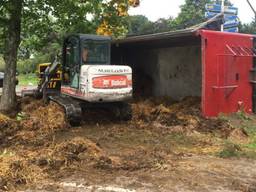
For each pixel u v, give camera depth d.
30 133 11.77
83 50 13.39
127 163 8.98
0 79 26.77
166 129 12.62
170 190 7.50
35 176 8.03
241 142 11.43
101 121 13.92
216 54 14.61
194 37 15.31
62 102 13.28
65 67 14.38
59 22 16.86
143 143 11.06
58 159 8.95
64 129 12.55
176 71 18.22
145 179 8.04
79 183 7.77
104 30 17.69
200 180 8.08
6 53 16.09
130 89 13.24
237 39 15.27
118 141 11.23
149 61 19.77
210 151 10.38
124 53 20.28
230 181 8.08
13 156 9.12
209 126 12.96
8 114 14.95
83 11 15.98
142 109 14.74
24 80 42.19
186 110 15.07
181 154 9.99
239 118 14.56
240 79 15.39
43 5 16.19
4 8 15.66
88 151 9.67
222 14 23.14
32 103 15.50
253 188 7.72
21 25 17.25
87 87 12.70
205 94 14.38
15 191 7.35
